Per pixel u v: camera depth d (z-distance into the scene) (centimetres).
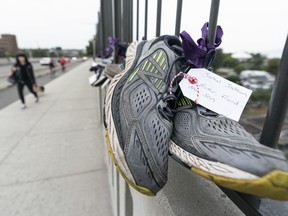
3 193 179
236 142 36
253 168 29
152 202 72
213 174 35
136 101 52
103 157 239
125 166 49
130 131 49
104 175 207
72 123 352
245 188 31
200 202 51
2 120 366
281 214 33
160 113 49
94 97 561
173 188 61
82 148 261
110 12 252
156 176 44
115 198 152
